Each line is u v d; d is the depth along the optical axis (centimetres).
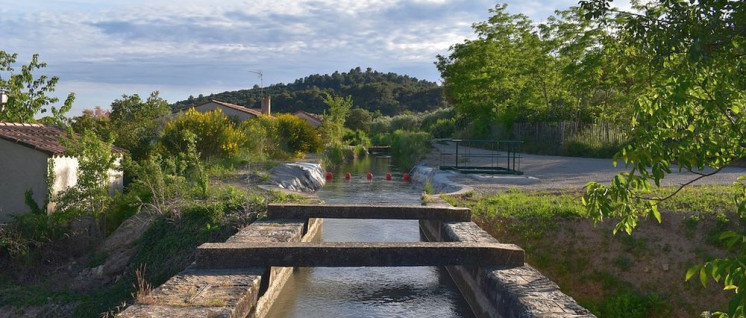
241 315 692
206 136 2597
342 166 3862
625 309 995
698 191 1412
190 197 1534
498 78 4503
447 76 5231
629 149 421
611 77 3238
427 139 4850
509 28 4622
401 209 1261
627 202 439
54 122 3158
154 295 704
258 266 858
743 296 288
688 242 1105
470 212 1249
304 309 917
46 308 1148
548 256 1130
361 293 1009
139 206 1552
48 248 1454
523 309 662
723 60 406
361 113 8081
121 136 2686
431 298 982
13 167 1619
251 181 2031
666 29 423
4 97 2975
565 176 2156
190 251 1221
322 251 864
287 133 3581
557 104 4053
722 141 427
